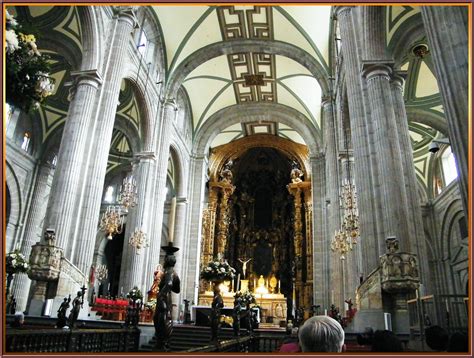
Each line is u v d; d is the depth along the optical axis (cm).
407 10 1282
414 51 1510
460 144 489
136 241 1831
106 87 1529
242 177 3881
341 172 1825
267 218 3794
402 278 930
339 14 1468
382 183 1077
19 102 488
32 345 598
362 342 613
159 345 598
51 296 1208
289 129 3188
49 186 2395
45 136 2341
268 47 2348
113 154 2872
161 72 2270
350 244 1596
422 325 786
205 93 2819
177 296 2445
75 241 1306
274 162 3853
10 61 450
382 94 1175
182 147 2705
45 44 1652
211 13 2192
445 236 2436
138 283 1864
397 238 1002
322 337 284
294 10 2103
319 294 2431
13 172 2144
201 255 2995
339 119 1942
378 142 1124
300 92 2711
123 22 1655
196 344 1269
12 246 2111
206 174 3108
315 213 2622
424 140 2384
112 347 876
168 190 2988
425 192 2628
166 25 2195
